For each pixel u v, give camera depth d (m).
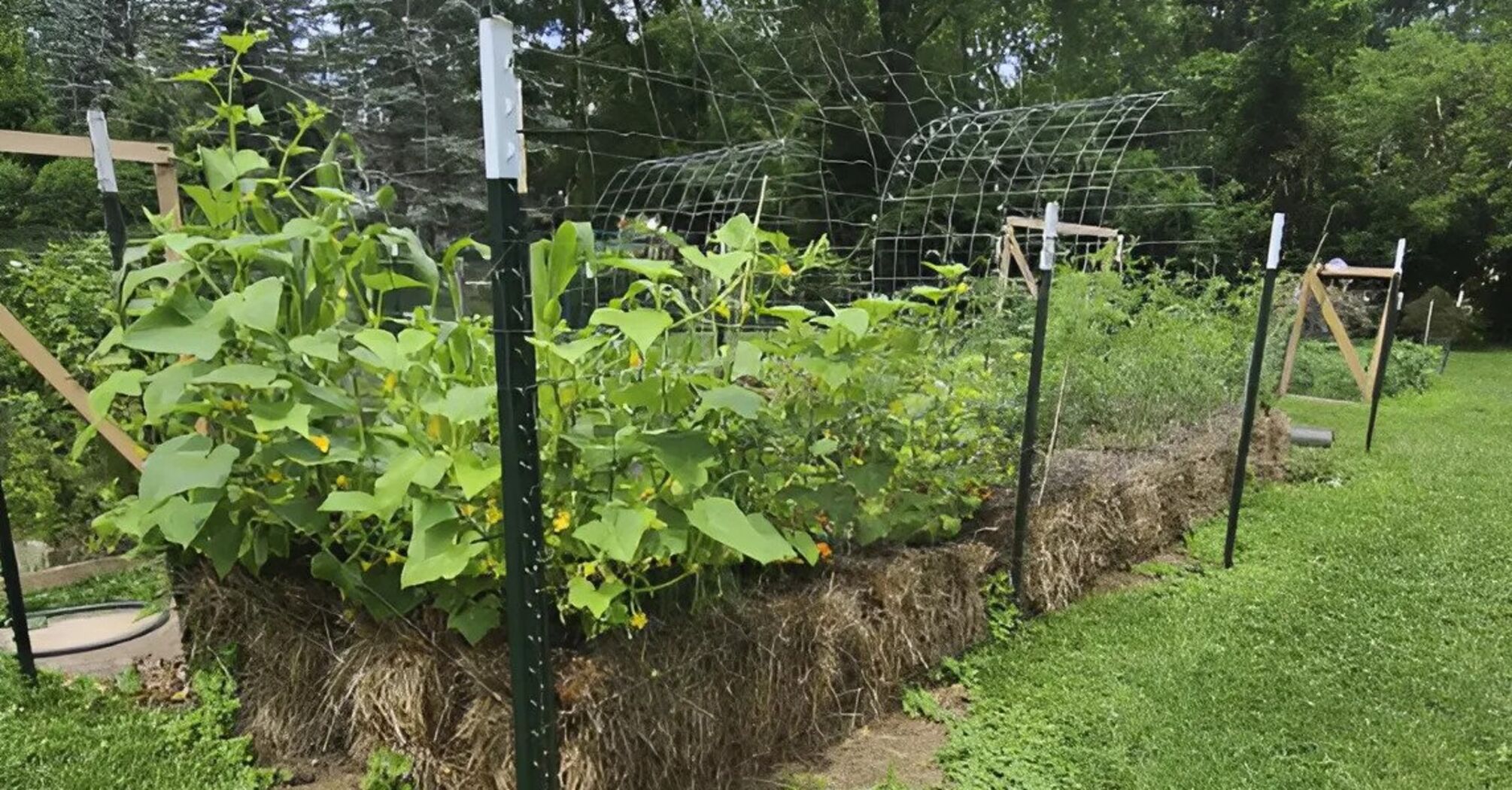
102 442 3.29
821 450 2.50
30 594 3.54
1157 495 4.27
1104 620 3.38
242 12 10.90
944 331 3.64
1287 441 5.99
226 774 2.26
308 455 2.10
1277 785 2.30
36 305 3.94
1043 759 2.43
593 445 1.98
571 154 9.91
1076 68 16.72
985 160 6.11
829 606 2.53
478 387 1.98
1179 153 14.47
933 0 16.14
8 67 10.05
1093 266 5.96
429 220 11.51
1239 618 3.38
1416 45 17.14
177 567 2.61
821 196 7.66
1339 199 16.94
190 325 2.08
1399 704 2.73
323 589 2.39
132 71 10.20
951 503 3.16
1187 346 5.31
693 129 10.70
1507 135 15.80
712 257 2.17
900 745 2.55
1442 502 5.00
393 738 2.17
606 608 1.88
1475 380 11.31
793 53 12.50
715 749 2.23
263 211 2.45
